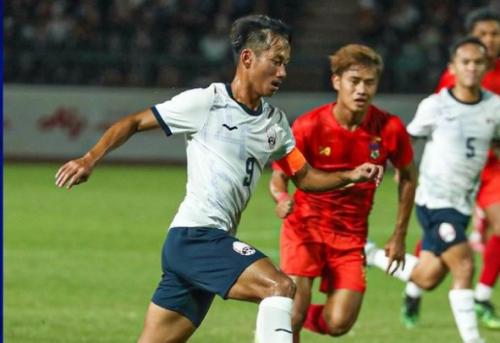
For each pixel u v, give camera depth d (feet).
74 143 224.33
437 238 75.15
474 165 76.28
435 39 242.99
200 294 53.11
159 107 51.67
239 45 51.98
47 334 76.23
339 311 63.87
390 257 64.49
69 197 166.81
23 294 93.40
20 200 162.50
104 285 99.09
